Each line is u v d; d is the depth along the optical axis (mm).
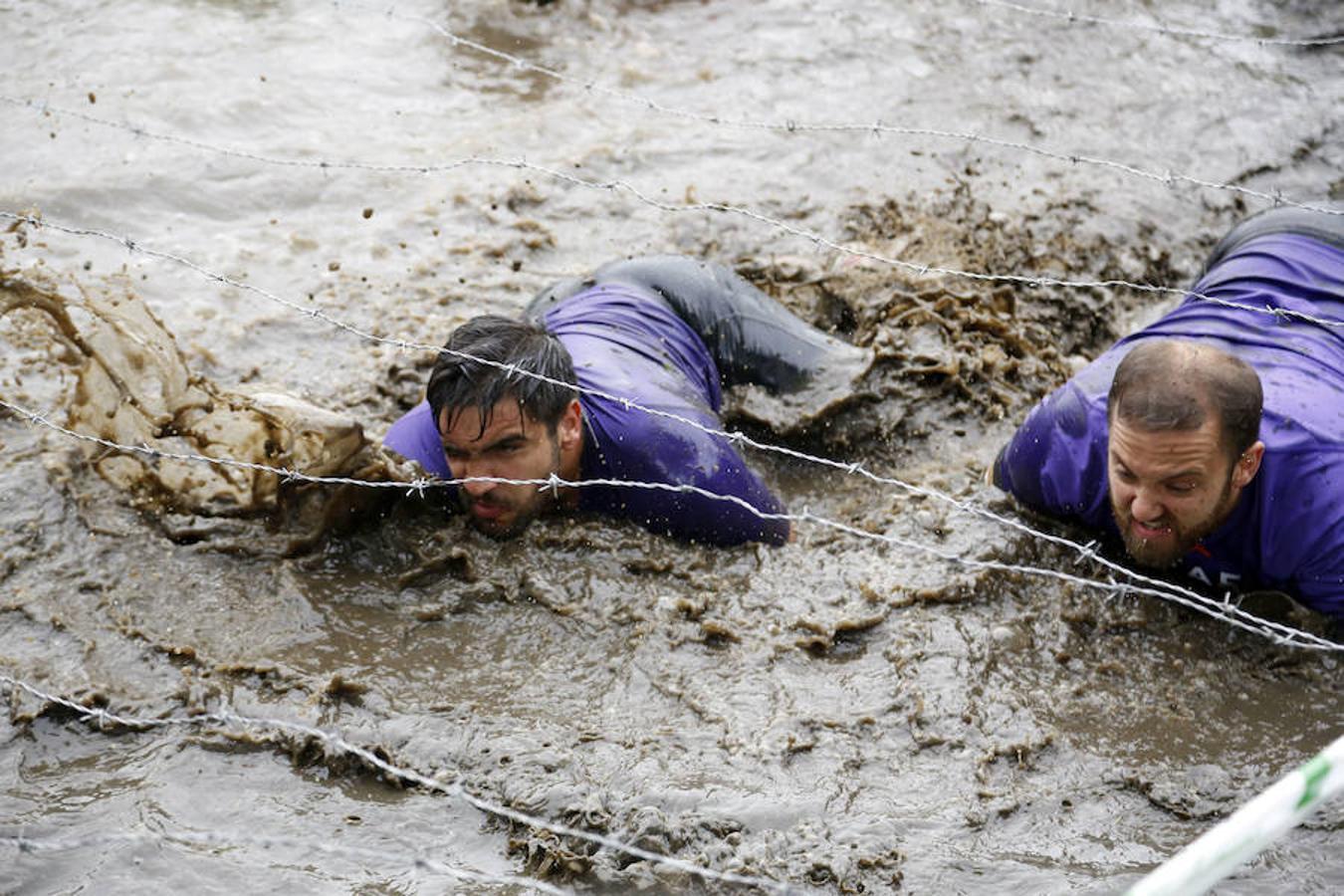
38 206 18594
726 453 13945
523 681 12531
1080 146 21688
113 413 14039
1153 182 21047
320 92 21547
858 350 16609
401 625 13078
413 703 12234
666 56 23203
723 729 11992
